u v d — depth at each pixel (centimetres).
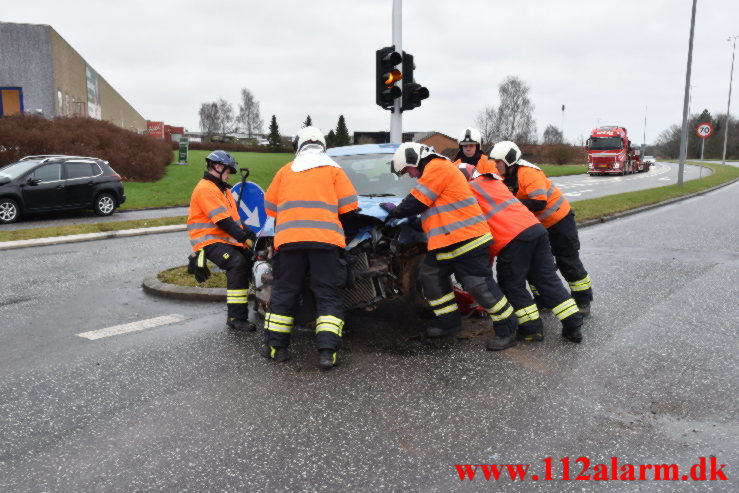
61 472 305
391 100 920
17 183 1416
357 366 451
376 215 481
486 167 619
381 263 497
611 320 563
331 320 447
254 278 529
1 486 292
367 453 321
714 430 342
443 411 371
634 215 1531
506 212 493
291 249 446
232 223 524
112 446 331
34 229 1218
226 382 423
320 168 454
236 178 2848
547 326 549
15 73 3131
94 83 4450
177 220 1393
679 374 425
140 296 683
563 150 6169
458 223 470
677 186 2502
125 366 456
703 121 9831
